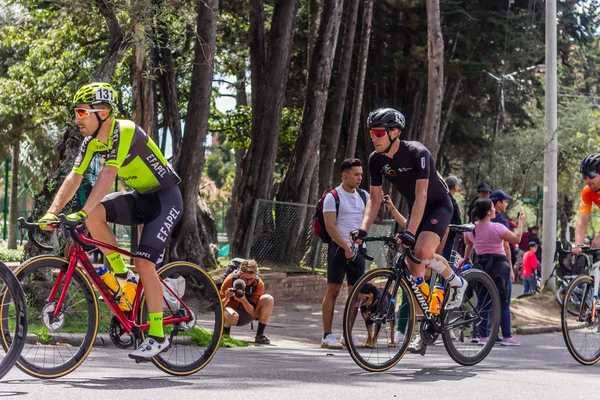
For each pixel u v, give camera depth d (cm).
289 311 1788
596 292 990
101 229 697
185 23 1736
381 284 804
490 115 3638
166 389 650
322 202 1106
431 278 866
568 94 4209
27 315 636
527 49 3234
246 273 1187
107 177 660
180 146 2030
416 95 3338
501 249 1270
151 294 703
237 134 4016
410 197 830
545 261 1919
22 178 5112
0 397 582
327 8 2291
